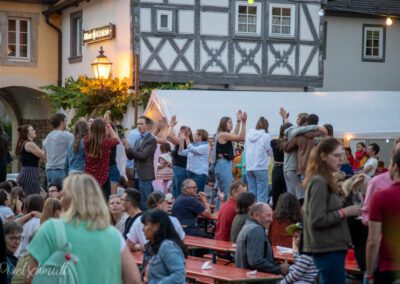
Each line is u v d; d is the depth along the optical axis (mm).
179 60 24000
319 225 6949
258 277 8023
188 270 8422
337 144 7027
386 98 20875
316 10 25641
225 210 10969
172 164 14938
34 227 9445
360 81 28266
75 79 27125
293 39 25297
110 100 23484
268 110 19844
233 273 8258
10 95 30172
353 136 19734
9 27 27641
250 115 19625
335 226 7020
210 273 8242
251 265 8516
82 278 5188
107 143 11406
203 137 14438
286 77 25234
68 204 5430
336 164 7043
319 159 7074
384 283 6621
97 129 11336
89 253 5207
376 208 6555
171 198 14242
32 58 27844
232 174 15711
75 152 11547
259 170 14070
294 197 10094
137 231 9547
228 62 24547
